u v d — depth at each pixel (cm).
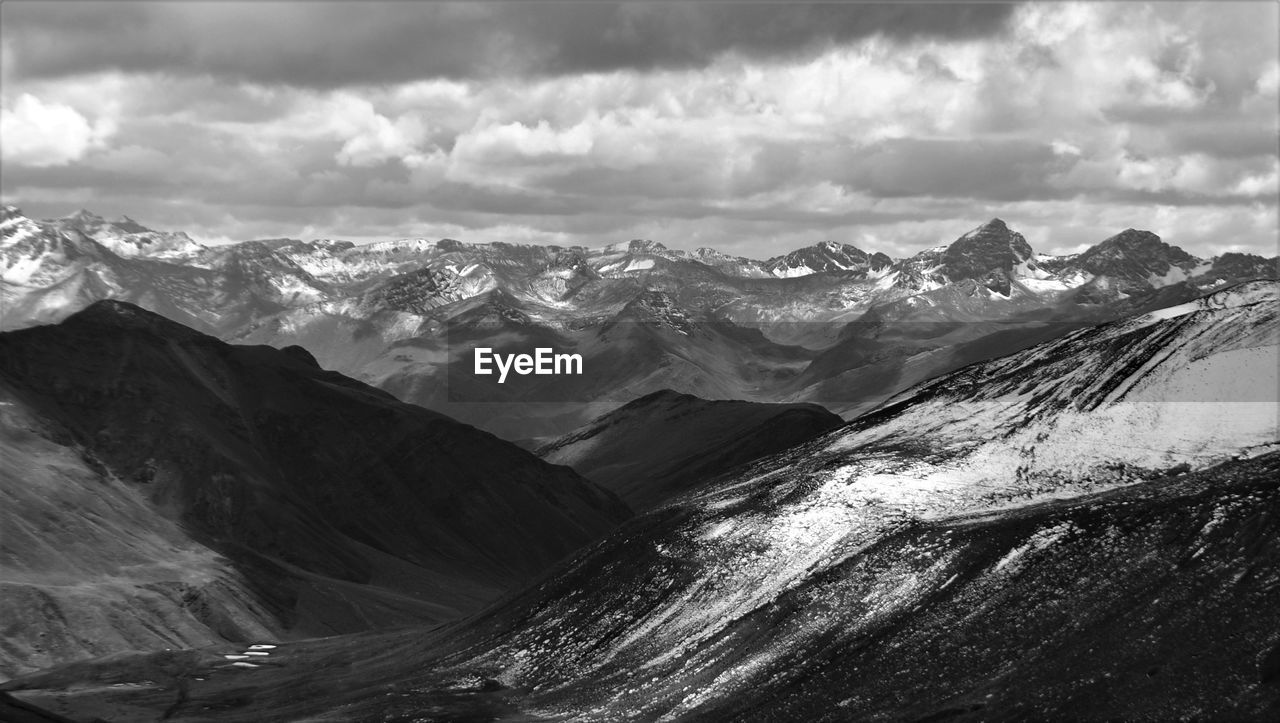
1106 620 8338
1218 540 8500
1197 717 7300
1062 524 9306
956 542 9675
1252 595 7950
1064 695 7862
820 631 9588
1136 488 9575
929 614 9175
